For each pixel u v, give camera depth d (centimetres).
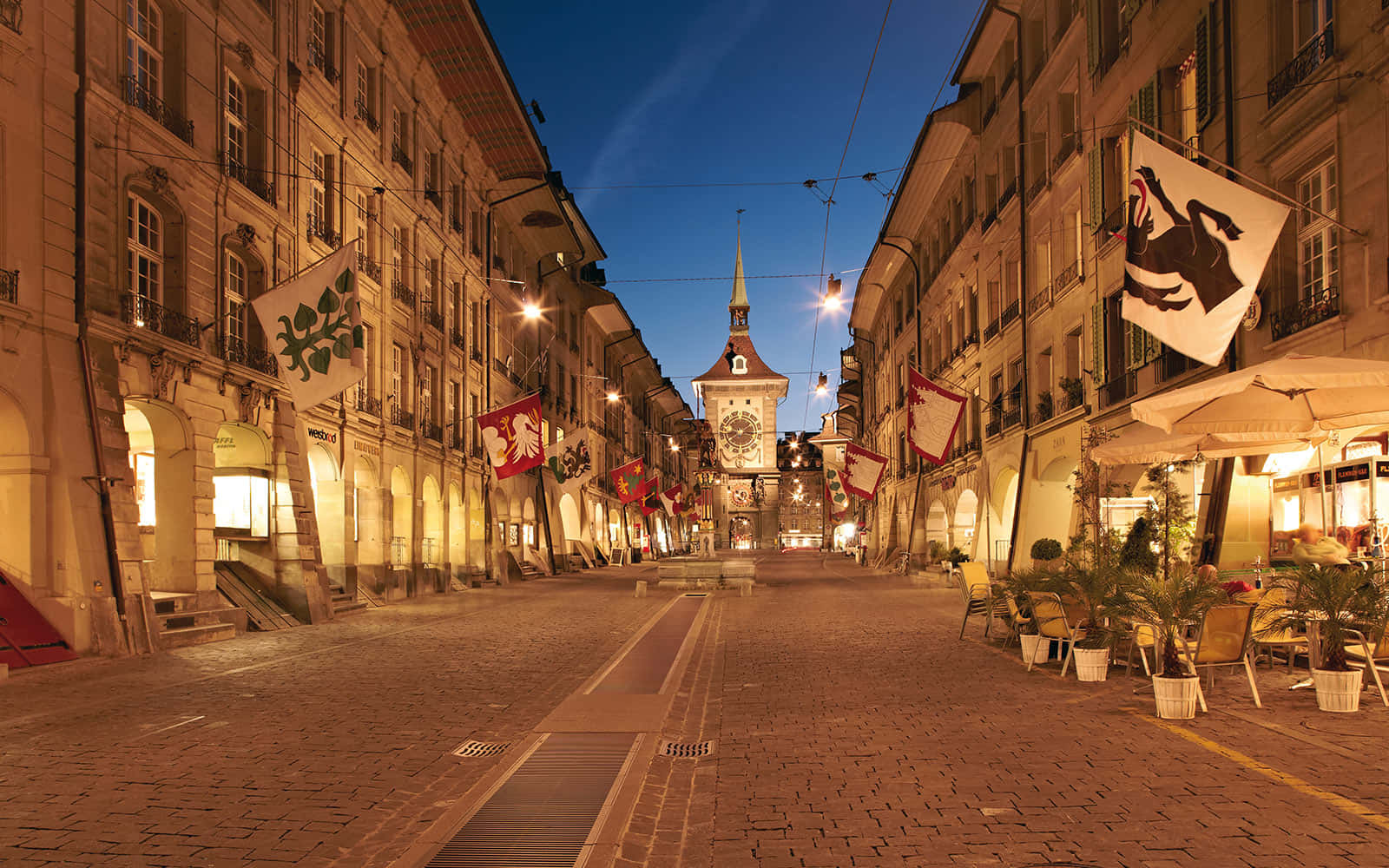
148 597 1371
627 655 1301
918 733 740
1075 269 2047
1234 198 939
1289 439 1136
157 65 1565
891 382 4547
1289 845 458
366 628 1730
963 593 1432
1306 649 1034
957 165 3130
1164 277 983
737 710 873
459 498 3094
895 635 1466
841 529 9325
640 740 746
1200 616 801
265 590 1830
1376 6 1084
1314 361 916
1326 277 1213
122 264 1423
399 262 2659
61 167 1312
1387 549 1138
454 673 1138
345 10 2264
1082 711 813
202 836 516
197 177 1611
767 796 580
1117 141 1892
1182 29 1568
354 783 627
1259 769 600
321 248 2095
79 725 822
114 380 1383
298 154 1994
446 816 545
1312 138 1209
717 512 10706
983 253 2830
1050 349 2253
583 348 5012
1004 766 625
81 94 1347
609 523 5606
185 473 1588
